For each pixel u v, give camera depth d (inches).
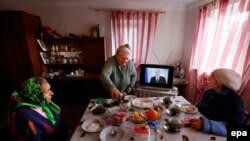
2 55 102.9
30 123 38.6
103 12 118.9
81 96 123.4
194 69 106.8
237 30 71.2
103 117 49.2
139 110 54.0
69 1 114.6
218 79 48.6
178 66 126.1
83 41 119.0
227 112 45.9
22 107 40.1
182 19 124.8
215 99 51.3
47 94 46.4
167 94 90.9
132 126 44.2
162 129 42.8
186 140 38.4
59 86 117.7
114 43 124.1
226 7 78.0
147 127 39.2
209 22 92.0
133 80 79.7
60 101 121.8
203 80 95.2
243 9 67.2
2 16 95.4
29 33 104.0
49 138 43.9
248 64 62.4
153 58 131.0
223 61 77.7
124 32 120.6
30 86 42.4
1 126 87.9
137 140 37.0
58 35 116.9
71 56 125.0
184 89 119.5
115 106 55.9
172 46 129.8
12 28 98.1
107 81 65.1
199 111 55.7
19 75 107.8
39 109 43.7
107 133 40.7
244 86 63.7
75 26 121.1
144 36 123.4
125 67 73.0
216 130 40.1
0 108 106.0
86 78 116.6
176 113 49.4
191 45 115.2
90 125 44.2
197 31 101.3
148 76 96.3
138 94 95.6
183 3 116.6
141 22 119.4
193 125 42.6
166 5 119.7
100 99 62.4
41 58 119.3
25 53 103.7
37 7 115.7
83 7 117.7
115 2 116.8
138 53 124.2
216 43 84.3
